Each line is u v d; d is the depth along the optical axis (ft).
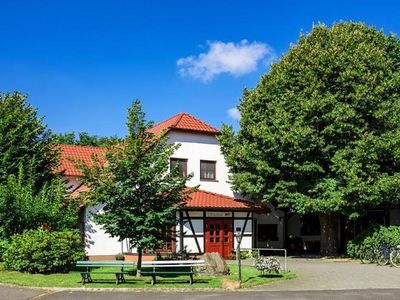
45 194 82.33
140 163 62.54
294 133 92.12
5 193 73.46
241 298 48.73
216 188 109.19
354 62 94.22
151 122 63.77
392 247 82.79
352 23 108.68
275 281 61.82
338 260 93.40
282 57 106.83
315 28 105.19
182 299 48.42
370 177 88.48
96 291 54.03
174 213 65.05
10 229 74.79
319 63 96.43
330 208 90.63
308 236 127.85
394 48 109.50
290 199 96.02
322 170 93.50
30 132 86.99
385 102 93.61
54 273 66.64
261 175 100.83
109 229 63.21
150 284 57.26
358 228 119.96
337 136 93.35
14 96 90.84
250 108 107.14
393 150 90.74
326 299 47.80
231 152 103.96
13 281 58.08
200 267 66.28
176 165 65.51
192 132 108.06
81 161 63.87
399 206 106.22
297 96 97.45
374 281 61.98
